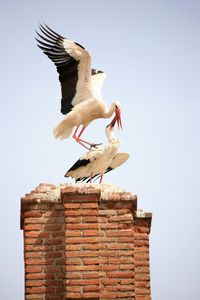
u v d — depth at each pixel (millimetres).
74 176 16625
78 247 14789
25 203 15219
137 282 15453
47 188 15500
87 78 21000
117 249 14953
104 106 20750
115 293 14711
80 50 20938
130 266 14867
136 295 15398
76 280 14594
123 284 14773
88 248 14789
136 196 15227
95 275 14633
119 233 15031
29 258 14984
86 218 14953
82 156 16562
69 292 14516
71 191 15023
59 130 20750
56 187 15562
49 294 14820
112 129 16750
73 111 20656
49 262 14969
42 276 14898
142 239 15641
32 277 14891
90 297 14500
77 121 20703
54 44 21078
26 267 14938
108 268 14836
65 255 14820
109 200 15156
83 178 16594
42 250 15031
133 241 15109
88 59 20984
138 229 15680
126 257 14930
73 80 21094
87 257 14734
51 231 15141
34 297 14797
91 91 20922
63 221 15180
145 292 15414
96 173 16531
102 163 16484
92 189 15062
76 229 14891
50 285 14867
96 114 20797
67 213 14961
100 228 15047
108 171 17172
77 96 21031
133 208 15289
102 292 14703
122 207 15164
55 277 14906
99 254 14867
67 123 20688
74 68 21062
